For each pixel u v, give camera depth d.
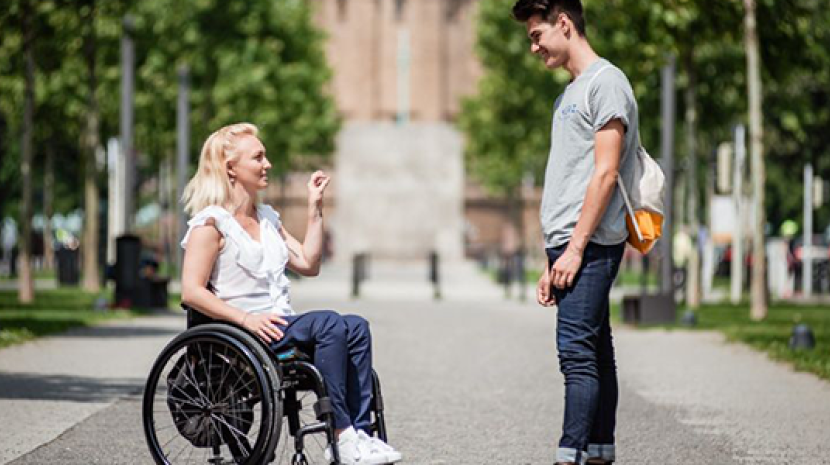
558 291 8.83
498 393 15.36
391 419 13.10
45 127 42.31
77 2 29.75
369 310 34.03
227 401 8.58
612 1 30.38
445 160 81.62
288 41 58.25
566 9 8.87
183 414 8.70
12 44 31.92
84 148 43.22
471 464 10.42
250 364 8.32
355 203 81.44
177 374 8.72
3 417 12.72
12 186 69.56
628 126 8.72
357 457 8.30
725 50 36.88
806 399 14.88
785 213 64.38
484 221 109.31
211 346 8.58
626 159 8.85
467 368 18.33
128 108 31.52
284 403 8.67
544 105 55.41
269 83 54.22
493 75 65.44
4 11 28.80
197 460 8.90
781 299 45.62
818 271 52.59
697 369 18.41
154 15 43.06
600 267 8.77
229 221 8.77
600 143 8.63
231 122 51.97
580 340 8.76
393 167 81.50
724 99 38.50
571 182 8.80
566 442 8.74
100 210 43.94
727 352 21.19
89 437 11.50
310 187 9.25
